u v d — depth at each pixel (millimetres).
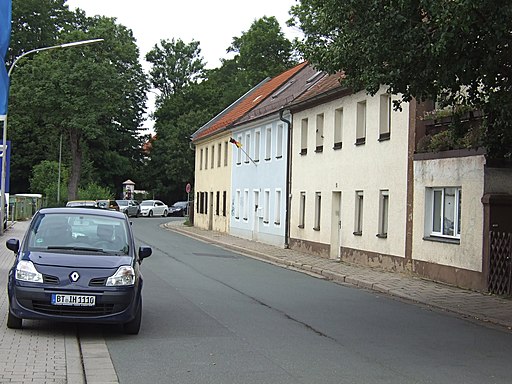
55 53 56875
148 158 81312
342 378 7523
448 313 13469
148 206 70750
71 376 7285
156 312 12109
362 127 24312
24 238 10266
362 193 23922
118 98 57875
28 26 67375
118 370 7656
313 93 29141
